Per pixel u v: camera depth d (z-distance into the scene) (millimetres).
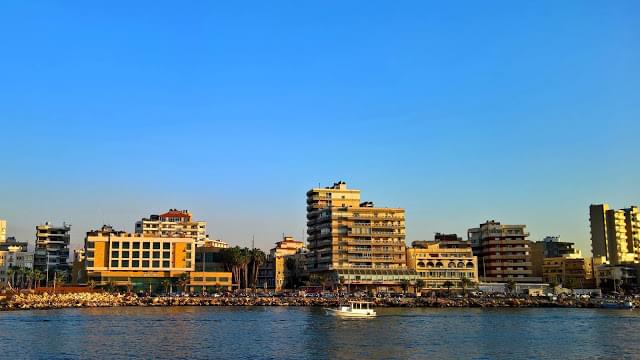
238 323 156000
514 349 111875
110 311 196875
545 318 180625
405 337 128125
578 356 104438
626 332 140875
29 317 169250
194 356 102000
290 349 109938
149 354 103688
